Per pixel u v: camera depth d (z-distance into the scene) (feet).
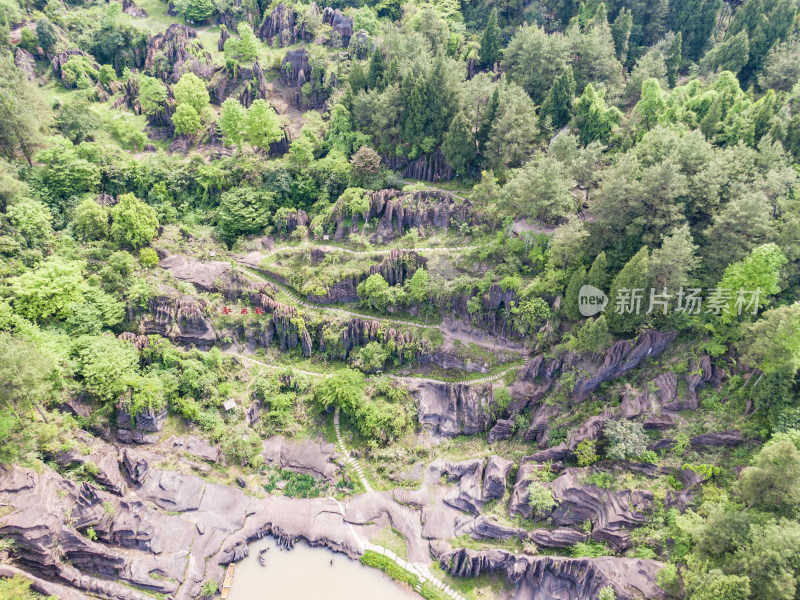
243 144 457.68
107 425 312.50
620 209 304.09
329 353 362.74
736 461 258.16
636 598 238.07
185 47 513.86
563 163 349.82
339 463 323.57
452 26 529.86
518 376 326.24
